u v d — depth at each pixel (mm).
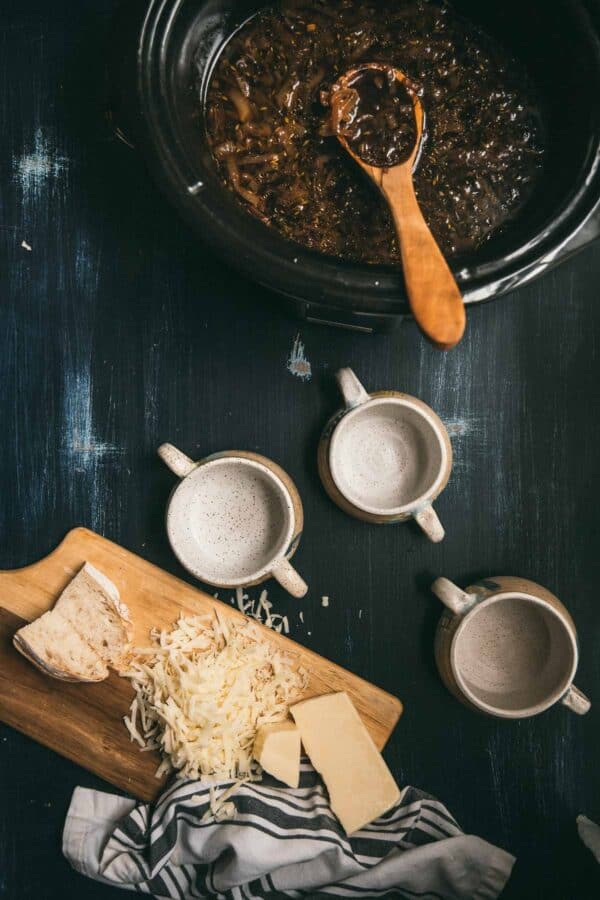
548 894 1047
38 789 1043
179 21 848
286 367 1054
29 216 1044
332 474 997
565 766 1059
